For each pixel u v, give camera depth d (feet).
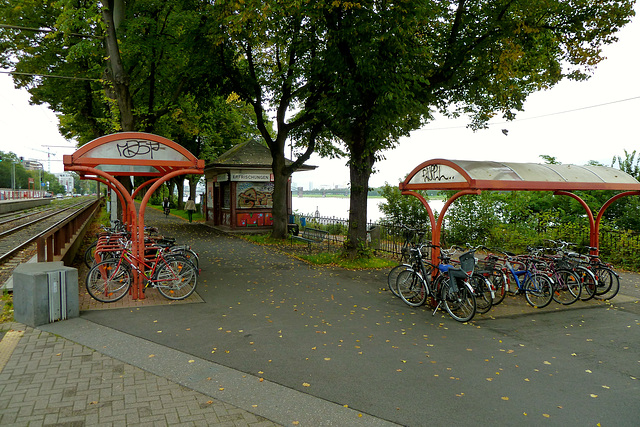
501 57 37.99
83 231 48.98
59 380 14.57
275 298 26.91
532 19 37.65
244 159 66.39
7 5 47.50
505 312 25.20
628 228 44.37
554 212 49.57
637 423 12.87
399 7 30.99
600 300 28.07
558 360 17.87
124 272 25.41
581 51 39.50
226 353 17.54
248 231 65.57
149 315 22.49
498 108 50.08
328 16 34.30
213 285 29.96
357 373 15.99
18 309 20.68
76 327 20.11
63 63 54.75
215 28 41.75
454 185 24.38
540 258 28.81
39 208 151.53
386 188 60.95
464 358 17.85
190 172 26.20
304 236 57.62
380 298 27.73
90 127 70.13
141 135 24.97
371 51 32.60
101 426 11.83
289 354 17.67
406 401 13.91
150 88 52.16
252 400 13.64
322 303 26.07
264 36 41.45
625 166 48.70
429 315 24.21
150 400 13.38
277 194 56.39
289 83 50.06
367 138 37.47
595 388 15.24
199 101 54.03
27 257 41.52
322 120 45.57
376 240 50.31
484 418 12.97
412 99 35.58
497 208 50.39
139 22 43.04
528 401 14.12
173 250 27.43
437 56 40.06
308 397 13.97
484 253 42.75
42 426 11.71
